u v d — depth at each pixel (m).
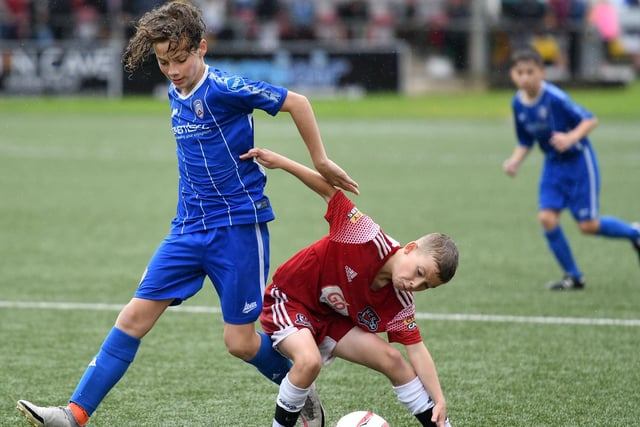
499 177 43.22
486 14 88.75
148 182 41.19
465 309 21.05
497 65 89.19
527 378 16.19
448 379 16.11
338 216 12.77
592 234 23.92
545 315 20.55
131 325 12.93
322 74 75.94
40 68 74.31
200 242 12.91
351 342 12.87
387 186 40.09
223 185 12.90
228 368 16.78
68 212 33.75
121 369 12.88
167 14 12.53
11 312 20.56
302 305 12.88
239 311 12.98
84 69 74.88
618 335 19.02
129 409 14.59
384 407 14.81
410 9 89.81
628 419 14.17
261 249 13.09
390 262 12.55
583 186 23.28
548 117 23.03
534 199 37.09
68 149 51.91
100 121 64.69
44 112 68.56
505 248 27.91
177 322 19.98
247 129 12.95
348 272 12.69
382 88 77.81
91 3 80.38
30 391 15.38
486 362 17.12
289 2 86.62
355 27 85.75
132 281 23.59
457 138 58.06
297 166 12.96
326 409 14.70
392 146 54.03
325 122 65.62
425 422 12.85
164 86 75.75
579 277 23.03
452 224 31.58
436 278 12.26
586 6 93.56
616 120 65.50
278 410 12.59
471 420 14.09
